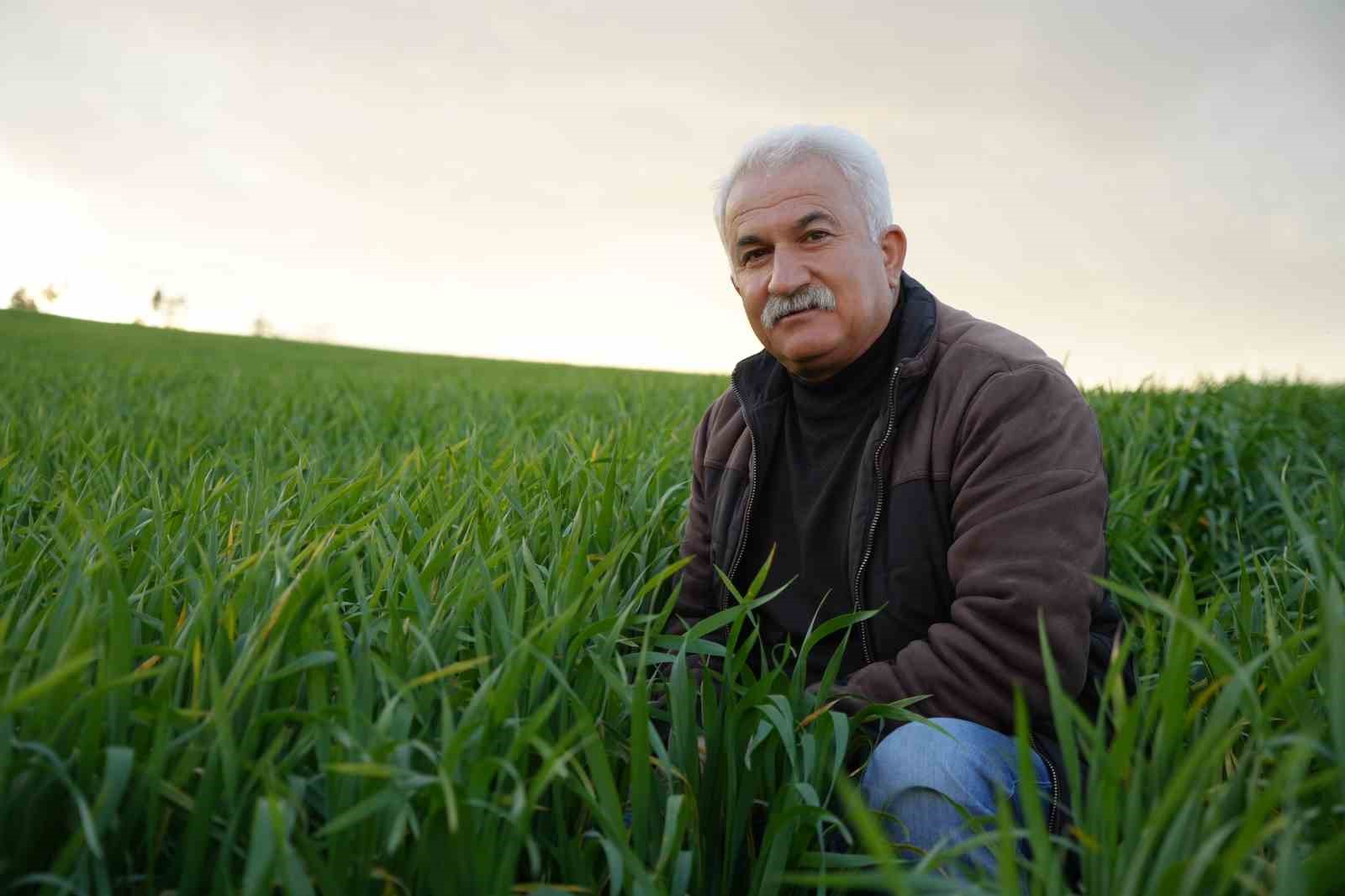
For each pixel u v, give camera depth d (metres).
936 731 1.62
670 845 1.21
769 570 2.27
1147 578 3.41
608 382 12.09
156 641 1.55
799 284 2.06
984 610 1.72
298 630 1.35
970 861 1.45
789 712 1.50
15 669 1.17
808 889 1.49
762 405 2.30
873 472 2.04
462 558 1.91
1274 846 1.27
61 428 4.20
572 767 1.39
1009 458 1.85
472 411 6.31
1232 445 3.88
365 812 1.04
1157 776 1.12
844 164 2.10
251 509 2.12
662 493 3.00
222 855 1.08
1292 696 1.25
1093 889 1.05
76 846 1.03
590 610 1.68
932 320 2.11
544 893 1.18
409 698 1.24
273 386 9.23
